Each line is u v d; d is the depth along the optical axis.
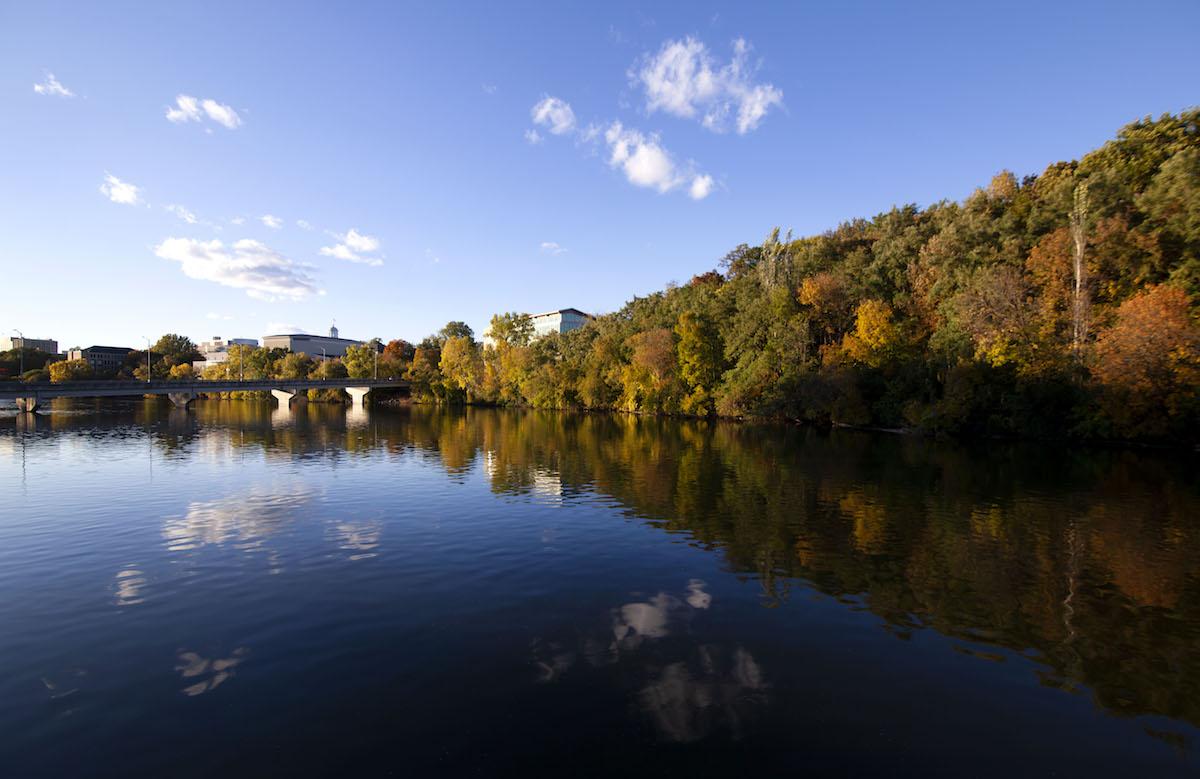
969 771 7.54
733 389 68.88
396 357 167.75
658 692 9.37
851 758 7.77
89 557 16.36
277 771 7.37
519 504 23.58
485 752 7.78
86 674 9.80
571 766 7.51
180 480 29.28
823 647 11.03
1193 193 37.88
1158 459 35.53
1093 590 14.05
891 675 10.00
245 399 142.75
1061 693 9.50
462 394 126.38
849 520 20.81
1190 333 34.81
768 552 17.03
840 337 66.75
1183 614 12.65
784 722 8.57
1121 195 43.59
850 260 68.94
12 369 144.25
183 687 9.39
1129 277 41.94
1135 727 8.59
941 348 51.19
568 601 13.23
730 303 79.06
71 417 79.75
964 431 51.31
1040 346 43.97
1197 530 19.41
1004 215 55.12
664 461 36.16
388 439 50.69
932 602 13.27
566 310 171.00
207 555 16.61
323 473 31.66
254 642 11.06
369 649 10.78
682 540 18.23
